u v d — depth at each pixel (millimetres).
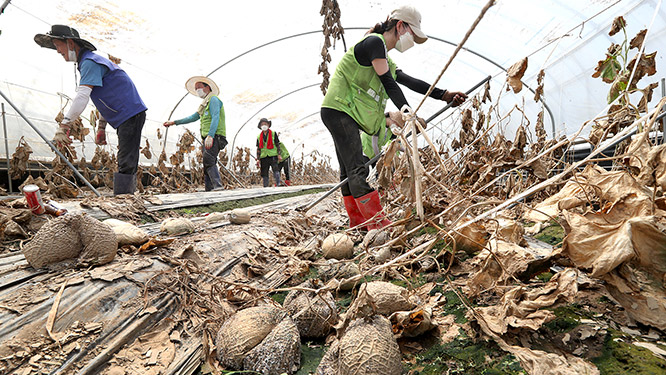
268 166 12828
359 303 1522
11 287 1913
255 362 1622
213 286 2275
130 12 9000
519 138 2650
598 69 3166
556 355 1267
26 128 8680
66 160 4723
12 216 2816
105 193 6609
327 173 27766
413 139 1505
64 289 1913
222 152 14578
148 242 2664
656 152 1636
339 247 3275
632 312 1411
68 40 4367
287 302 2170
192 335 1937
